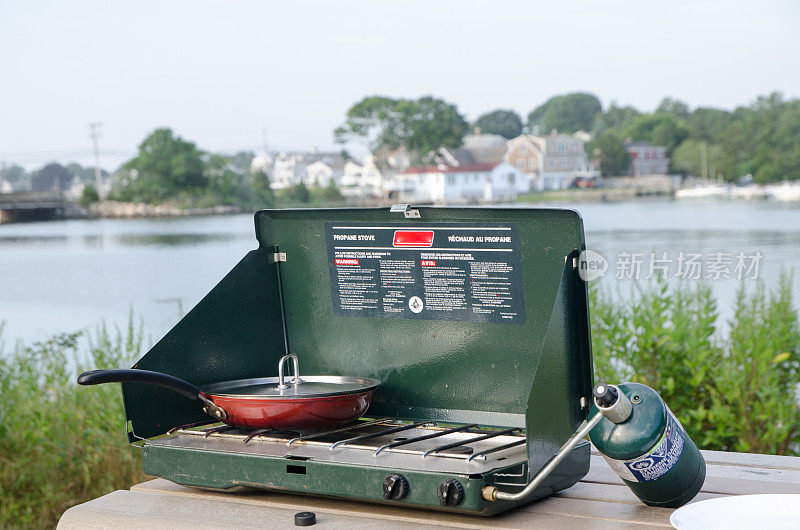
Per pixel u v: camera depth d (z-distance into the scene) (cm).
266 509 183
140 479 492
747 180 3494
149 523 180
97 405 509
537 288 195
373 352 225
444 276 208
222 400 199
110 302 2234
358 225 219
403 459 175
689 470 169
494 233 198
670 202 3669
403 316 218
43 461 496
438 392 215
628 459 166
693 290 429
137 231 3994
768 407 396
